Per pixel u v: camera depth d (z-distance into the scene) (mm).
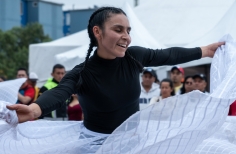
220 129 2947
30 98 6754
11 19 29328
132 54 2895
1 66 25922
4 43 27453
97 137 2885
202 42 5250
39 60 9633
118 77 2793
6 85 3354
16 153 2854
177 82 7207
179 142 2465
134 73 2842
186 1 10078
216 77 3094
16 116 2234
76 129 3076
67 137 3053
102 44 2723
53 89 2588
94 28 2750
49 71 9562
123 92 2805
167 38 8961
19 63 26688
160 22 9656
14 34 28469
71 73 2754
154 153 2479
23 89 6875
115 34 2684
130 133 2445
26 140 2932
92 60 2793
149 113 2395
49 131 3020
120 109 2842
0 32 27594
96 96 2779
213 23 9102
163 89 6250
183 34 8961
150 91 6695
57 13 31250
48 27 30812
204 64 8922
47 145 2920
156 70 8359
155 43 7156
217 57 3156
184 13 9680
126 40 2715
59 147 2869
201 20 9297
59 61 8180
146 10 10359
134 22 7363
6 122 2244
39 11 30078
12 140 2846
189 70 9281
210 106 2375
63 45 9484
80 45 9383
